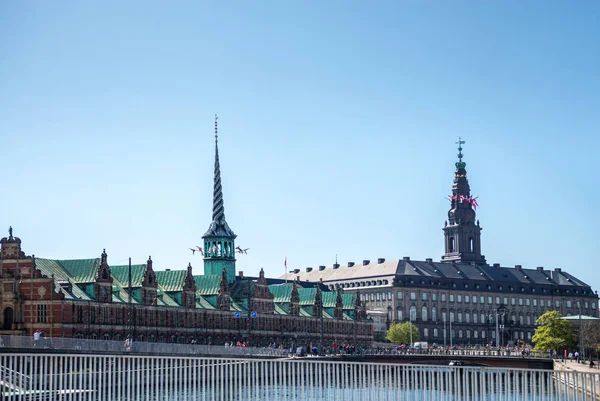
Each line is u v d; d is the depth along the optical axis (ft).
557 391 238.07
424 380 246.27
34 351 384.06
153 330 613.93
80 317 547.90
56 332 526.98
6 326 533.14
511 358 616.80
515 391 240.12
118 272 626.23
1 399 247.91
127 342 428.15
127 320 591.37
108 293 574.15
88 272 574.56
